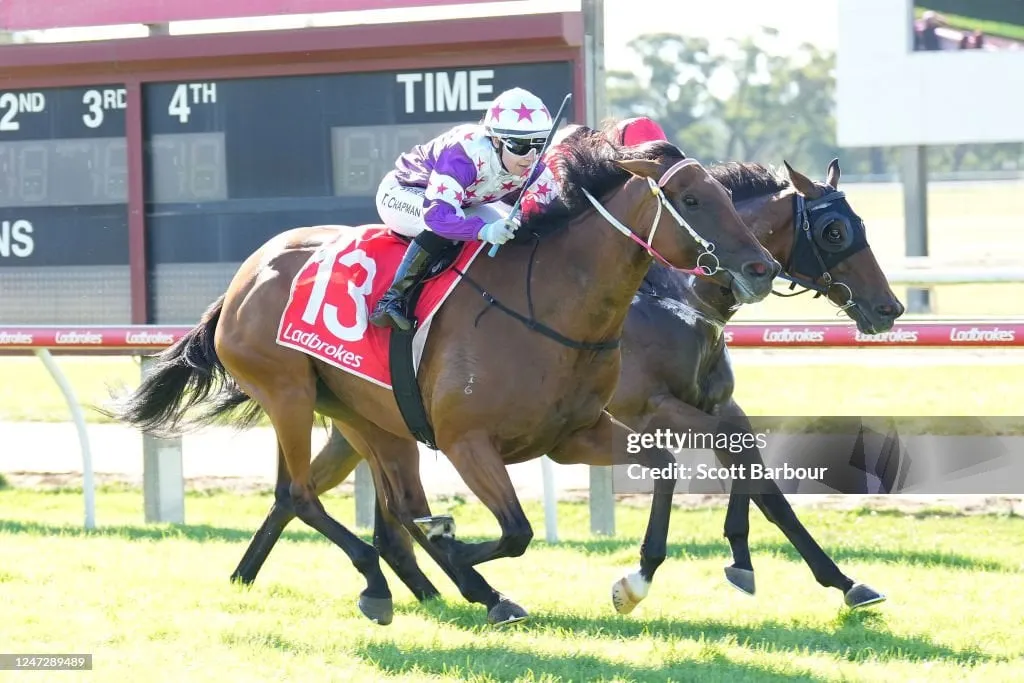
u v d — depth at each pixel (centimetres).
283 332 1194
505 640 1107
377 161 1636
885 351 3222
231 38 1639
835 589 1341
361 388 1168
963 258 4431
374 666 1023
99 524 1762
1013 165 9944
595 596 1307
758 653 1062
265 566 1470
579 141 1102
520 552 1068
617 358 1098
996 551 1542
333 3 1619
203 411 1346
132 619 1168
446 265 1123
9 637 1095
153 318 1709
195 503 1959
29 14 1714
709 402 1321
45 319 1744
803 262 1296
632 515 1848
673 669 1009
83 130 1722
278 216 1666
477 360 1076
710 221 1018
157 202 1700
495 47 1581
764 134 11481
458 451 1085
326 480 1387
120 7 1686
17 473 2162
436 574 1449
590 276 1061
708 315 1261
